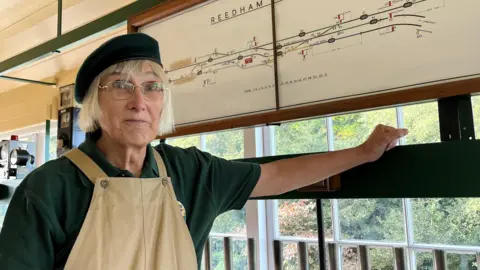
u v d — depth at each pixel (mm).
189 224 1045
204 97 1528
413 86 1043
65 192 904
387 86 1086
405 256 2078
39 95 3947
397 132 1052
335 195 1167
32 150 3070
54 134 3963
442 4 1012
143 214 947
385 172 1078
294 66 1282
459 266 1935
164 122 1098
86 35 2008
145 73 994
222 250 2709
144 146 1003
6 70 2609
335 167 1119
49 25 3090
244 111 1402
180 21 1630
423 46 1034
